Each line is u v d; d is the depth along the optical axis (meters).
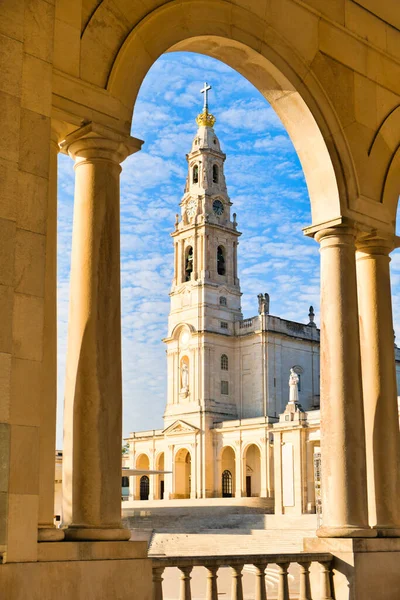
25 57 12.20
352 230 17.91
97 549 12.08
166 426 139.12
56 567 11.47
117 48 14.05
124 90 14.04
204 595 26.92
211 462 131.25
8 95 11.84
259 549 74.50
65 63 13.27
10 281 11.46
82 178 13.77
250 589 28.66
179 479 136.62
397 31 19.98
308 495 103.56
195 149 145.38
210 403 133.62
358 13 19.02
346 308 17.36
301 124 18.03
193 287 139.25
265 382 133.75
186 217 144.12
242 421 127.25
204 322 136.38
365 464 16.80
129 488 148.38
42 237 11.98
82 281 13.39
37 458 11.43
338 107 18.20
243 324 139.50
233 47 16.72
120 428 13.11
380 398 18.20
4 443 11.08
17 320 11.51
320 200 18.08
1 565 10.80
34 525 11.30
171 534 85.00
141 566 12.54
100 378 12.99
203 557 13.85
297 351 140.50
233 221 144.75
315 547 16.42
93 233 13.52
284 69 17.30
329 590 15.94
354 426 16.78
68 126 13.66
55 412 12.89
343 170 18.05
